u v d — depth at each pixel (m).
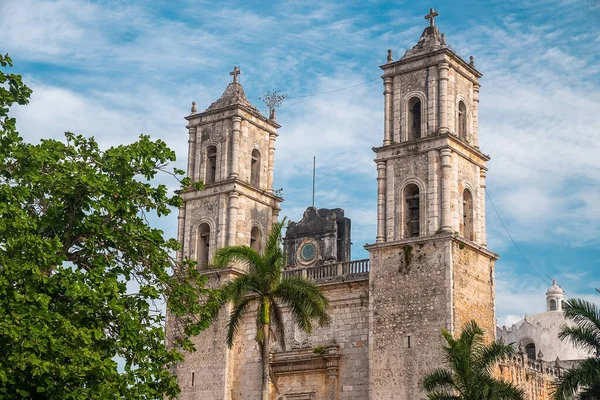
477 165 70.25
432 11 71.38
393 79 70.62
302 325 54.78
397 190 67.81
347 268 70.00
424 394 61.97
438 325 63.09
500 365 69.81
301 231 76.94
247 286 55.03
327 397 67.69
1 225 36.62
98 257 40.72
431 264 64.62
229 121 77.75
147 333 39.78
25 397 35.97
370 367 64.75
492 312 67.50
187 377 72.88
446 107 67.69
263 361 54.19
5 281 35.69
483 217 69.56
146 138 43.44
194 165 78.62
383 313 65.44
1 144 39.00
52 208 39.97
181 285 42.47
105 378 37.22
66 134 42.56
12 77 40.22
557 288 114.25
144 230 41.84
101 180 40.41
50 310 38.19
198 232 76.88
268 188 79.12
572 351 99.94
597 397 49.59
